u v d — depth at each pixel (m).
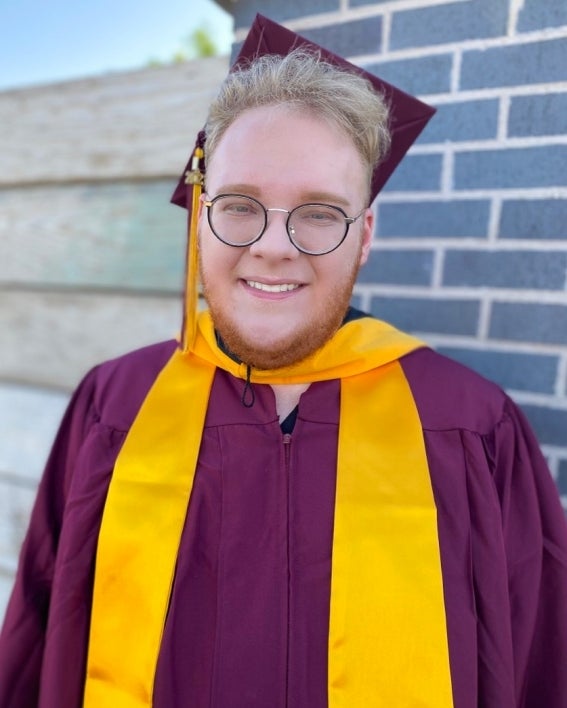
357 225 0.94
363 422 0.97
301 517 0.91
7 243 1.90
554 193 1.22
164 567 0.92
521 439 1.04
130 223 1.72
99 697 0.93
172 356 1.11
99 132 1.73
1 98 1.86
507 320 1.29
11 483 1.95
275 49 1.06
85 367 1.82
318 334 0.94
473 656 0.88
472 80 1.26
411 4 1.29
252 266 0.89
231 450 0.96
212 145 0.95
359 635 0.86
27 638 1.07
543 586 1.01
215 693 0.86
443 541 0.91
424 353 1.09
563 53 1.19
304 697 0.86
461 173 1.29
